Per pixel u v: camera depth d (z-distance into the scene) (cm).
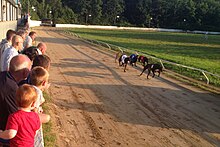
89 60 1834
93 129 708
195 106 973
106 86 1173
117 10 9781
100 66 1634
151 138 684
